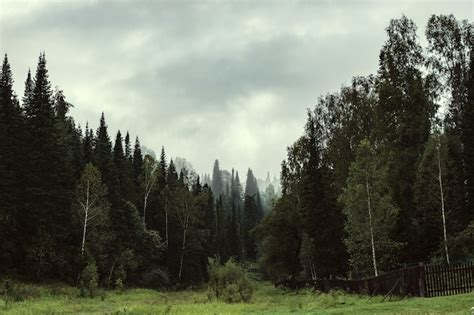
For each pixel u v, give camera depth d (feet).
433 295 78.02
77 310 100.58
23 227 168.55
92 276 160.76
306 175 192.65
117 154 240.94
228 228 394.32
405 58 166.30
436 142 133.90
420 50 166.61
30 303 110.93
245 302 123.34
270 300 129.59
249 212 460.96
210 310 88.74
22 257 167.43
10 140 165.78
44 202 165.68
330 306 84.23
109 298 145.79
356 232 123.65
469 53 160.04
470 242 120.16
